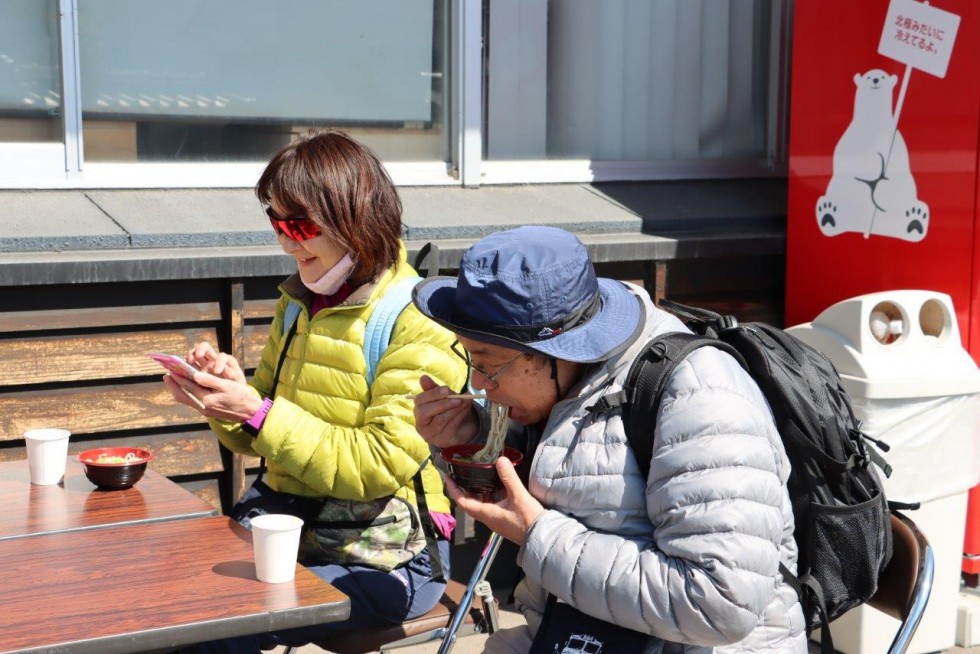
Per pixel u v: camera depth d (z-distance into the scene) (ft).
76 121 14.60
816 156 16.03
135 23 14.92
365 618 9.79
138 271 12.76
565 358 7.32
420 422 8.88
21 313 12.45
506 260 7.45
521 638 8.71
